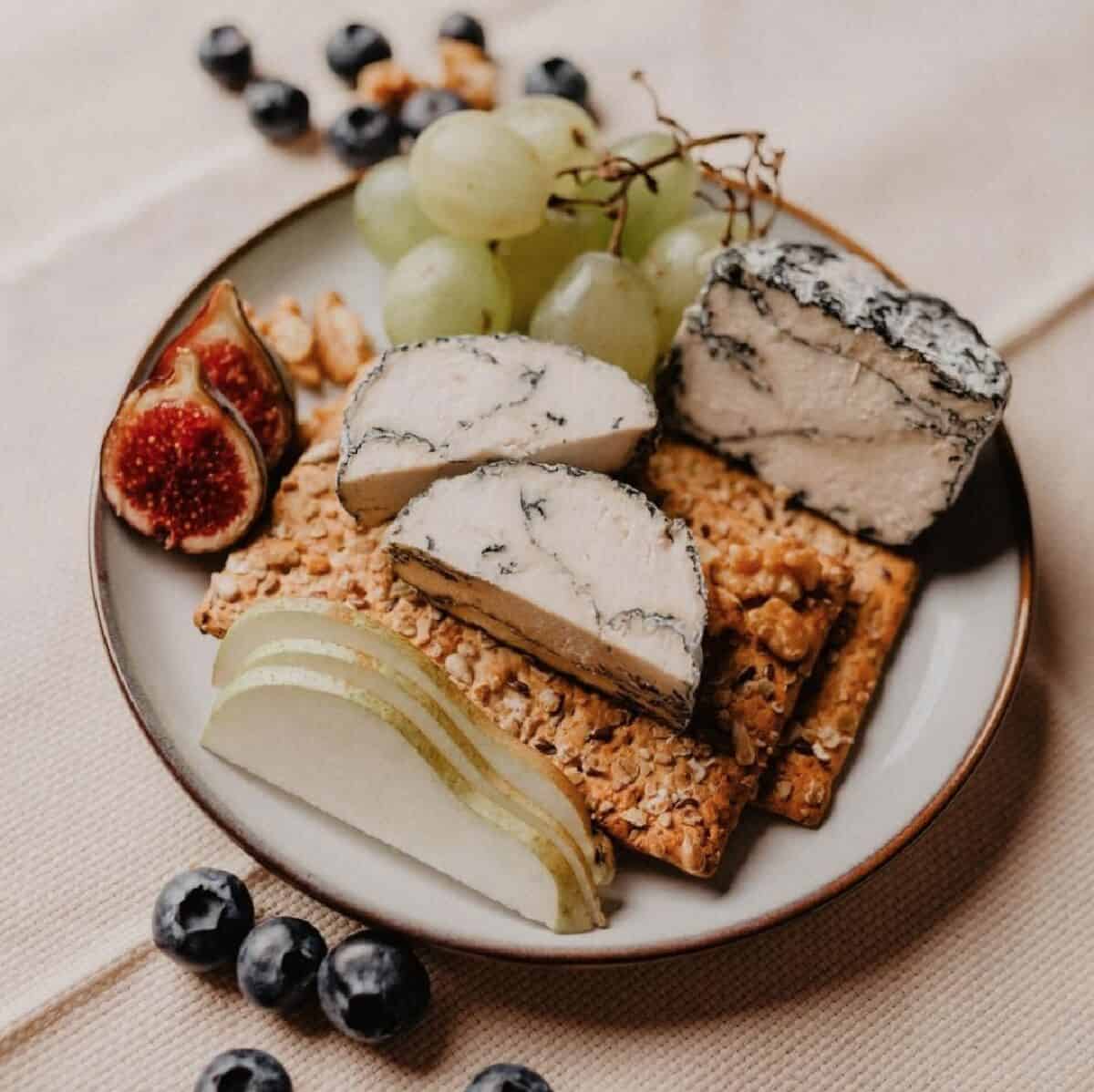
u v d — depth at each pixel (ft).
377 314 1.28
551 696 1.10
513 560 1.08
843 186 1.40
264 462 1.14
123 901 1.10
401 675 1.05
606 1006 1.08
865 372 1.14
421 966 1.06
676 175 1.24
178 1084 1.06
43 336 1.30
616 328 1.17
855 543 1.19
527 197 1.18
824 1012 1.09
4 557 1.21
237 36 1.42
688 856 1.05
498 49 1.47
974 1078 1.07
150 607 1.13
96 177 1.38
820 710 1.12
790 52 1.47
